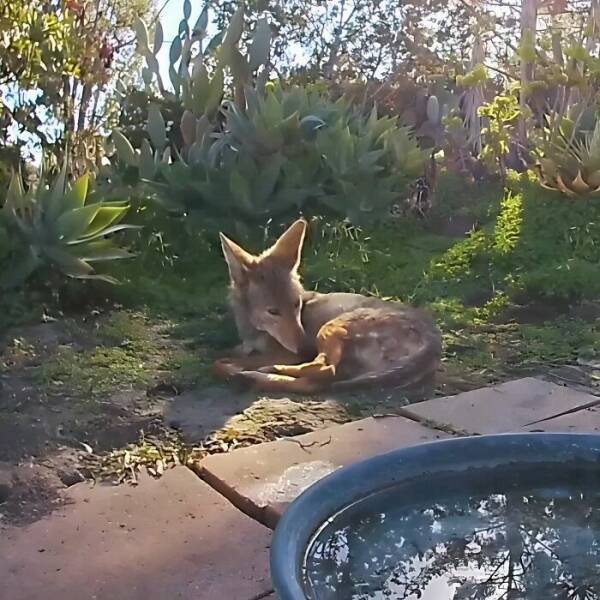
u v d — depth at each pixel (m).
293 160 2.59
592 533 0.71
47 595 0.80
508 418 1.27
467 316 1.91
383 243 2.62
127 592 0.80
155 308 2.00
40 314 1.89
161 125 2.75
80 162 2.79
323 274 2.20
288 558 0.59
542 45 3.91
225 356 1.65
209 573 0.84
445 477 0.76
